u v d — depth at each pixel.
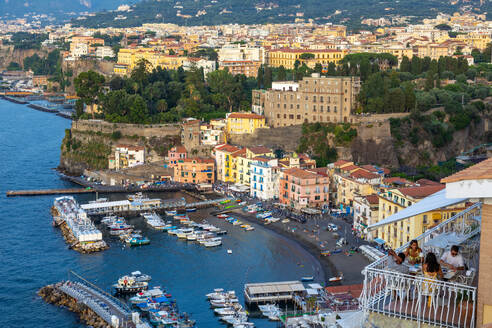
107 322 179.38
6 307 194.88
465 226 58.88
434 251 59.16
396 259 53.16
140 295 199.38
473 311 46.19
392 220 50.00
